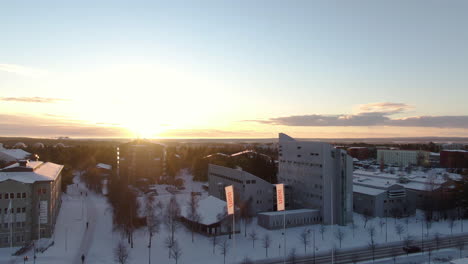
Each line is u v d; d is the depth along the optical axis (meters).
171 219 119.38
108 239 111.81
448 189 149.75
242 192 143.25
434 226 133.88
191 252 100.31
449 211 145.50
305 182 144.75
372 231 114.94
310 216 133.12
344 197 131.75
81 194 190.00
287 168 158.25
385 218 143.88
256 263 93.25
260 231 122.56
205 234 115.25
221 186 161.62
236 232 120.00
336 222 133.62
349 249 105.88
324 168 133.88
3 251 97.31
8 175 110.69
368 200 147.50
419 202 160.00
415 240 115.75
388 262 94.69
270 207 147.25
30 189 104.69
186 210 131.50
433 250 105.50
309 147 142.62
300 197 147.88
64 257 94.94
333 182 134.62
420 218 145.88
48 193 109.06
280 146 164.25
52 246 102.75
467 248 107.38
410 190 153.25
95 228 124.12
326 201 133.38
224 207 122.19
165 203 159.88
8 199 101.94
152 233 113.75
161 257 96.50
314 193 138.88
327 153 134.50
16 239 102.31
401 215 144.38
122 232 114.19
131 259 94.69
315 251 103.56
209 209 124.56
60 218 136.88
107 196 176.38
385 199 146.62
